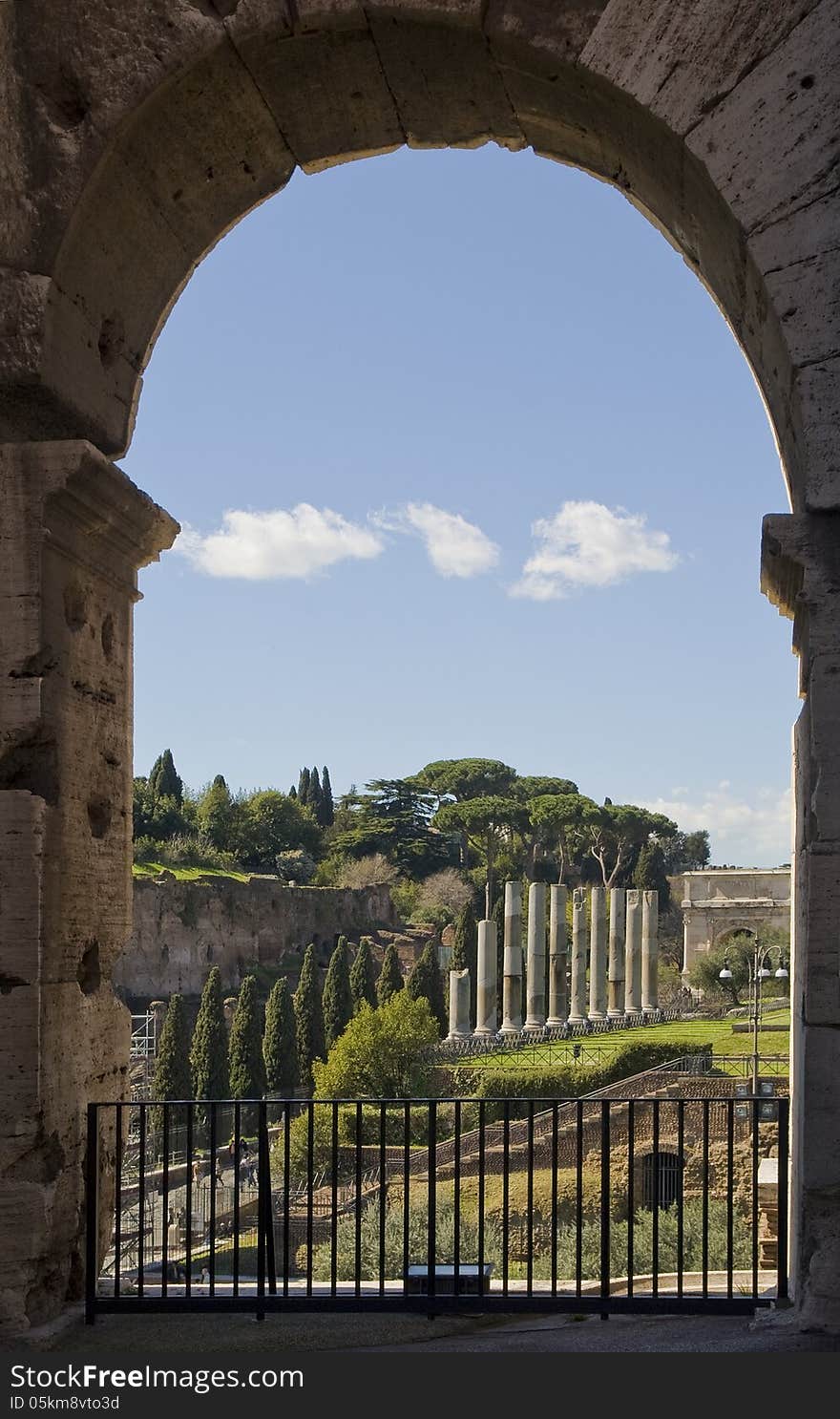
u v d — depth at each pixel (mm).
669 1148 28922
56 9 7840
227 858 119750
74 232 7875
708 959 87000
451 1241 20531
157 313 9148
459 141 8836
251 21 7621
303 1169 34969
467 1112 39656
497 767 141875
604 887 132375
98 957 8797
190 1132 8102
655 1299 7738
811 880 6891
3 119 7801
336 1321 7941
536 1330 7703
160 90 7770
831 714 6918
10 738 7766
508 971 69688
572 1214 25516
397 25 7641
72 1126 8141
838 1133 6805
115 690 9156
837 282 7059
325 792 153750
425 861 136375
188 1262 8016
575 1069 47625
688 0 7320
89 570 8648
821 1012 6844
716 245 7938
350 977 71750
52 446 7793
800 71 7176
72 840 8273
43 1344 7387
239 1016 63594
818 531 7039
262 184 8977
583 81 7590
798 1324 6836
